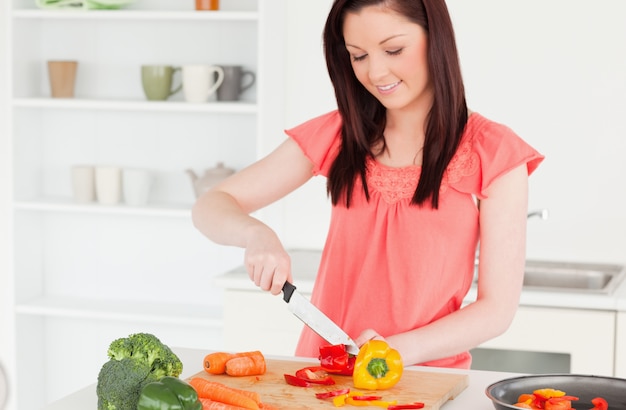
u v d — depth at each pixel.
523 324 2.91
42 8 3.71
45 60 3.91
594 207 3.48
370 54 1.84
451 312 1.96
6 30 3.71
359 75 1.90
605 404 1.55
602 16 3.42
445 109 1.89
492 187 1.88
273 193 2.11
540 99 3.49
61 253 4.03
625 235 3.47
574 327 2.87
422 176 1.92
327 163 2.05
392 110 1.97
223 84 3.62
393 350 1.65
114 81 3.87
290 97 3.71
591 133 3.46
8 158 3.79
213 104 3.54
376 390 1.63
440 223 1.92
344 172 2.00
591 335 2.86
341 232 2.01
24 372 3.94
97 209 3.70
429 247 1.92
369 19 1.81
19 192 3.83
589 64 3.45
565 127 3.48
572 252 3.51
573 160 3.49
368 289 1.97
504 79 3.52
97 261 4.01
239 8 3.72
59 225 4.02
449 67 1.86
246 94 3.76
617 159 3.46
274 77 3.61
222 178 3.63
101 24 3.86
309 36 3.67
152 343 1.57
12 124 3.76
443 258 1.92
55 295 4.05
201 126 3.84
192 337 3.92
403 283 1.94
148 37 3.83
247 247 1.82
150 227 3.95
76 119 3.94
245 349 3.14
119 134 3.91
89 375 4.04
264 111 3.53
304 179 2.12
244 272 3.25
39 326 4.03
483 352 3.07
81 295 4.04
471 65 3.54
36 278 4.00
